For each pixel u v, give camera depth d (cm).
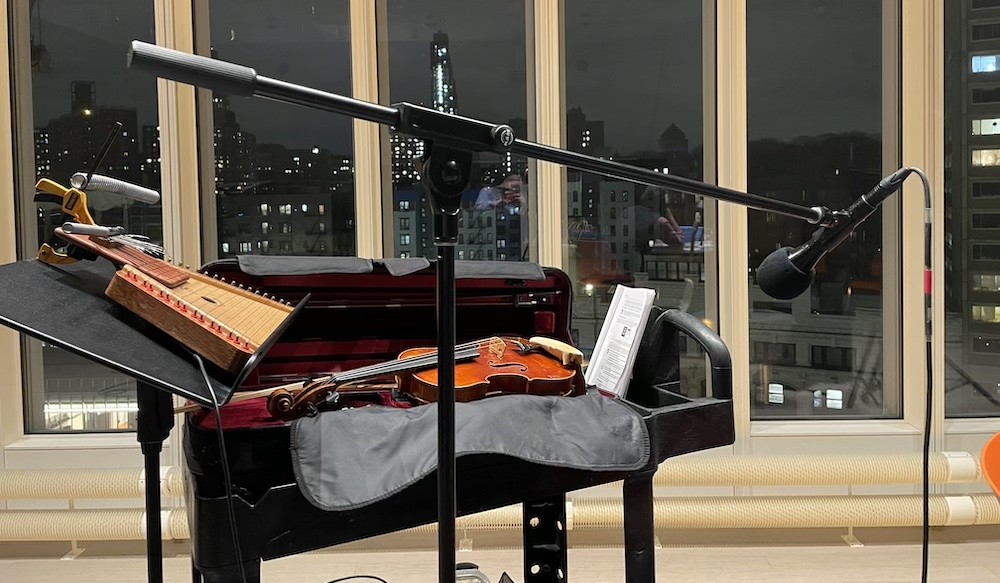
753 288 317
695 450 151
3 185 295
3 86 292
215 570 116
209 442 127
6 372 296
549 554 209
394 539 292
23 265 113
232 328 111
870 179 316
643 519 145
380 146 309
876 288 318
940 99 294
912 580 258
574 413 142
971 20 303
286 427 130
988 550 281
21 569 273
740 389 303
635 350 171
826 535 295
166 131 288
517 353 166
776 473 285
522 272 182
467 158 95
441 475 99
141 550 287
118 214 299
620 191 316
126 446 295
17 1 296
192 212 298
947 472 284
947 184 309
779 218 314
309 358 171
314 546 121
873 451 304
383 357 177
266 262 164
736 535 296
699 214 317
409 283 178
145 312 108
